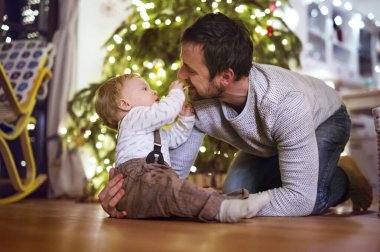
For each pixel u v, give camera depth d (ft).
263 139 4.76
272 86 4.35
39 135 10.30
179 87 4.59
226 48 4.07
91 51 10.25
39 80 8.23
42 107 10.39
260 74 4.53
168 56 7.27
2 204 7.42
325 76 13.61
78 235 3.02
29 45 8.80
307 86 4.96
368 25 18.17
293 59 7.72
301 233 3.20
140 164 4.22
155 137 4.49
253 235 3.06
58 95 10.03
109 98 4.58
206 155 7.13
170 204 3.92
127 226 3.60
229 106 4.75
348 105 10.14
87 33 10.23
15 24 10.39
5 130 9.11
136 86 4.59
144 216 4.14
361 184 5.72
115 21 10.59
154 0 7.50
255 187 5.49
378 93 9.62
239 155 5.84
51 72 9.54
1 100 8.05
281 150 4.49
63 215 4.91
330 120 5.26
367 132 13.08
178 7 7.32
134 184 4.18
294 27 13.43
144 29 7.36
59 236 2.97
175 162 5.10
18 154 10.34
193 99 4.86
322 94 5.18
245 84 4.42
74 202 8.30
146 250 2.41
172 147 4.91
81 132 8.61
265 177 5.47
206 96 4.48
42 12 10.75
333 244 2.67
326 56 15.72
